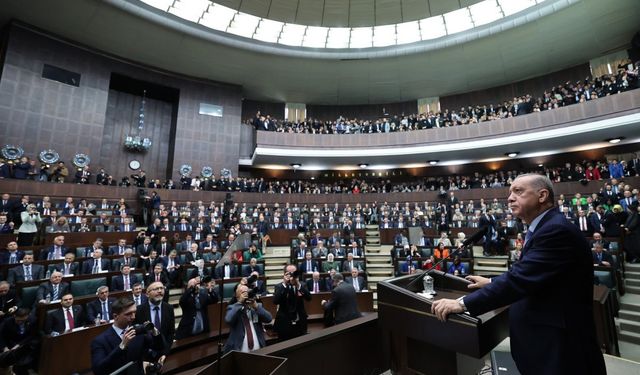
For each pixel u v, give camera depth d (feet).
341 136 58.85
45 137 46.98
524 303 4.55
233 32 52.65
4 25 46.50
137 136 58.08
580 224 31.19
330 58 57.62
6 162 40.50
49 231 30.83
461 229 40.81
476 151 53.72
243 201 52.95
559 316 4.14
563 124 45.32
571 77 56.85
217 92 62.80
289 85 64.39
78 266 23.15
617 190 34.73
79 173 45.75
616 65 52.34
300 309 16.46
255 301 12.96
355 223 46.29
